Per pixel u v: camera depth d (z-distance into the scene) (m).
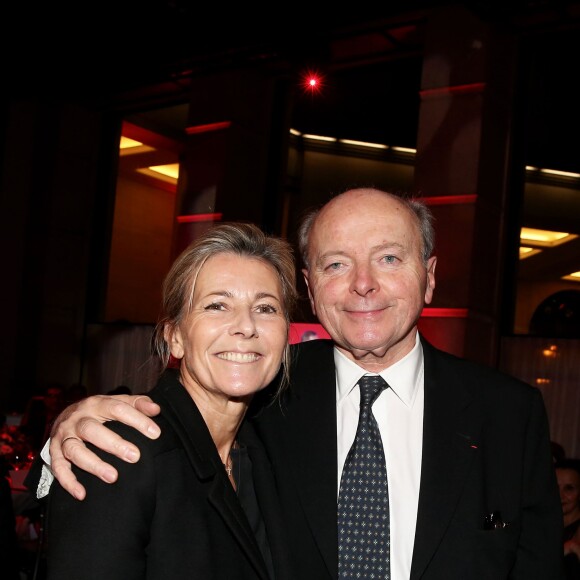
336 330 1.67
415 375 1.69
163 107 10.77
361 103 10.34
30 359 10.34
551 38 7.71
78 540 1.13
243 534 1.29
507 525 1.55
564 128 8.87
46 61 9.45
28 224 10.55
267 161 9.70
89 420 1.21
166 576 1.19
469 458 1.58
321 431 1.65
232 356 1.38
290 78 9.69
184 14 8.18
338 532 1.53
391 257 1.64
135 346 10.27
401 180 11.10
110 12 8.25
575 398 7.19
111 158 11.27
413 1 7.52
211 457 1.32
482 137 7.23
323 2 7.76
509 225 7.75
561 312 9.10
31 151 10.63
